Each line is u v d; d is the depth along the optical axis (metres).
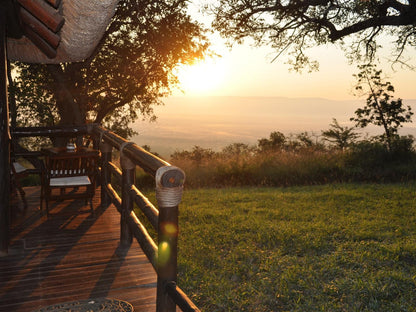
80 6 2.60
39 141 16.23
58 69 13.94
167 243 2.38
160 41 14.16
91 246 4.62
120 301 3.25
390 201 9.63
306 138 22.27
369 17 16.86
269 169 14.98
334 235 6.70
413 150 16.55
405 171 14.39
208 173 14.98
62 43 3.72
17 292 3.42
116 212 6.14
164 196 2.32
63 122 15.41
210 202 10.17
